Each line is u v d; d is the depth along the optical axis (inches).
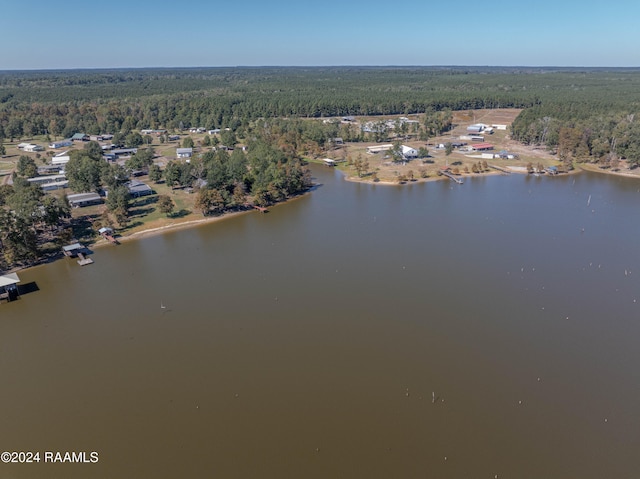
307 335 3041.3
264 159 6742.1
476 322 3157.0
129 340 3019.2
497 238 4667.8
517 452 2114.9
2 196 5408.5
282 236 4867.1
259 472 2025.1
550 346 2881.4
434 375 2632.9
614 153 7696.9
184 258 4318.4
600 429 2244.1
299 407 2405.3
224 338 3026.6
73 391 2554.1
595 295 3496.6
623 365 2701.8
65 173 7042.3
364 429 2256.4
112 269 4082.2
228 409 2401.6
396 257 4254.4
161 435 2242.9
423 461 2069.4
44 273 4018.2
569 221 5147.6
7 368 2751.0
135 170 7377.0
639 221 5118.1
